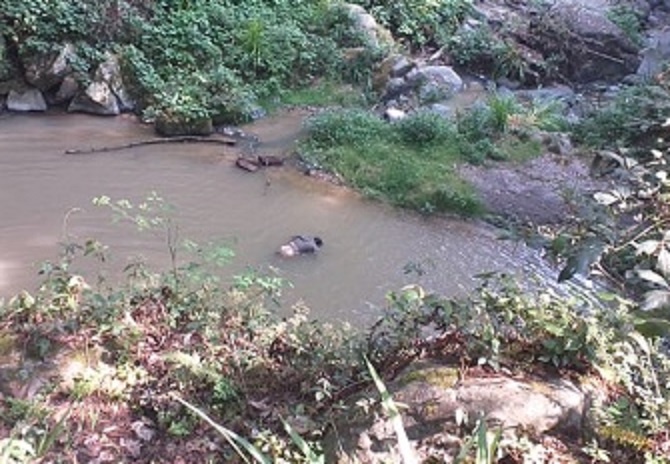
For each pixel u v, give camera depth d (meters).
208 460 3.34
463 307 3.63
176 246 6.57
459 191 7.93
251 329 3.97
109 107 9.58
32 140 8.73
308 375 3.70
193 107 9.21
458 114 9.51
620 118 9.14
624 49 12.05
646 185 3.48
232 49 10.64
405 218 7.61
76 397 3.51
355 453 3.16
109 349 3.78
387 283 6.38
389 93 10.57
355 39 11.42
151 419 3.54
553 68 11.75
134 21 10.24
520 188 8.21
